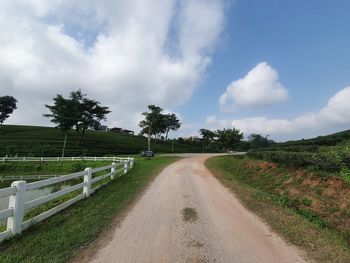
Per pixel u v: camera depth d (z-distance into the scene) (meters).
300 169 12.83
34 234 5.63
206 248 5.12
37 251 4.80
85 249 4.96
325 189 9.88
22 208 5.79
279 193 11.59
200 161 29.62
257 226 6.44
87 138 76.75
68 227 6.08
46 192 18.91
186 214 7.42
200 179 14.36
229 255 4.84
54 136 73.44
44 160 41.47
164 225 6.45
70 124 56.00
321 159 11.38
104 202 8.66
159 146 86.94
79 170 37.78
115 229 6.09
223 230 6.14
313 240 5.55
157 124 60.91
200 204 8.61
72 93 59.09
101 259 4.57
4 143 60.28
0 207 13.83
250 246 5.24
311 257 4.78
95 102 61.97
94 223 6.41
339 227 7.42
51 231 5.81
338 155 10.97
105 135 89.19
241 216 7.29
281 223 6.63
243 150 77.94
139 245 5.20
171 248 5.09
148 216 7.19
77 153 57.78
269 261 4.62
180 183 12.92
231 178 15.01
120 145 74.06
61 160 41.84
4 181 29.59
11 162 40.41
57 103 55.84
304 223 6.70
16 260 4.43
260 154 18.92
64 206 7.79
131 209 7.89
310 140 28.64
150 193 10.37
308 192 10.31
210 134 79.88
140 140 92.56
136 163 26.53
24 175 34.22
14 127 84.12
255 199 9.30
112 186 11.94
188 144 104.25
